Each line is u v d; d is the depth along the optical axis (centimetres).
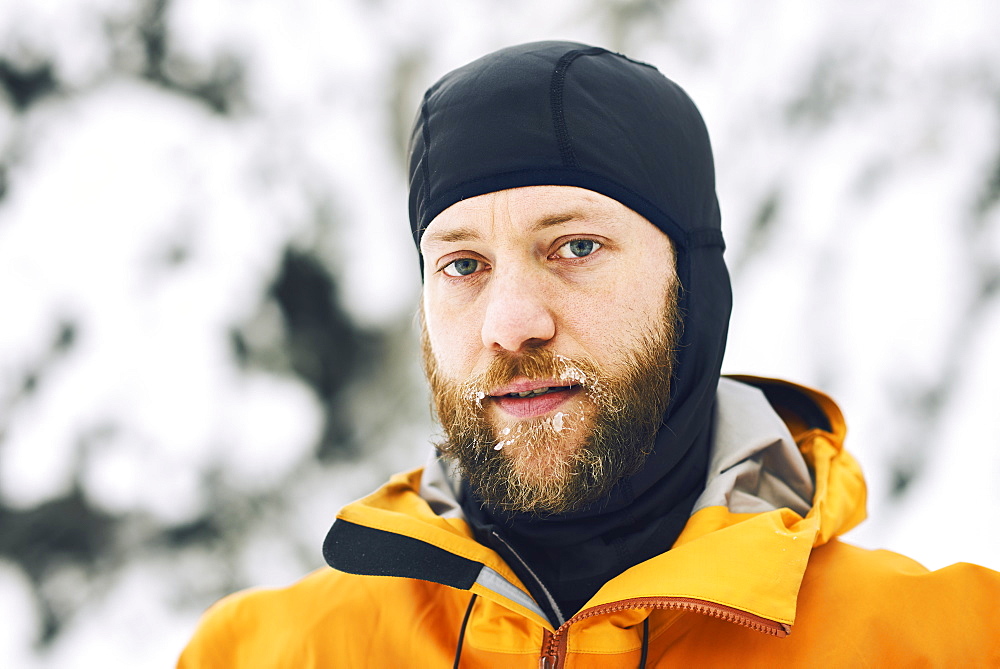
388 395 396
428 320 97
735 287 361
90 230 365
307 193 405
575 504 89
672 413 95
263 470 361
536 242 89
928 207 330
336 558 96
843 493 98
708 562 83
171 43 397
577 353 87
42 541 334
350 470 381
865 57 373
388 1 437
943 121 345
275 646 105
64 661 320
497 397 90
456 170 91
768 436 97
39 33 379
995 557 246
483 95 92
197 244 376
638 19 426
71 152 373
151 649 323
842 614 86
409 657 97
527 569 95
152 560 342
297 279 392
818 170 364
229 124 401
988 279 309
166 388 354
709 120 399
